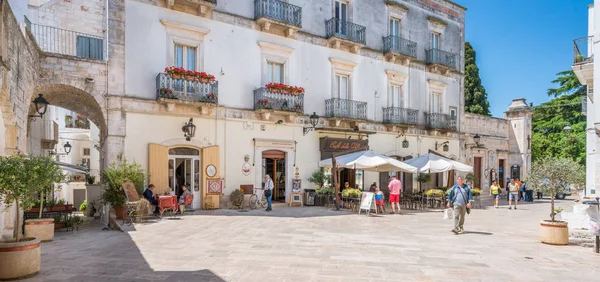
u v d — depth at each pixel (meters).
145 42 13.96
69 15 13.23
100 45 13.43
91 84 12.91
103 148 14.54
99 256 7.20
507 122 27.78
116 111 13.27
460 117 24.52
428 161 17.38
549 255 7.78
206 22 15.26
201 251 7.62
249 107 16.22
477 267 6.70
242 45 16.12
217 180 14.98
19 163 6.31
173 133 14.42
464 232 10.55
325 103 18.55
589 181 12.59
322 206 16.89
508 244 8.90
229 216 12.93
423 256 7.46
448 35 24.19
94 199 16.08
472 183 23.48
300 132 17.72
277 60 17.06
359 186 19.92
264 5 16.36
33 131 16.45
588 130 12.66
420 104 22.42
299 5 17.86
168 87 13.98
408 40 21.62
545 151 32.38
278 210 15.11
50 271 6.14
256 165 16.28
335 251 7.76
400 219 13.23
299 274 6.07
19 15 10.65
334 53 18.97
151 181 13.68
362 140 19.30
